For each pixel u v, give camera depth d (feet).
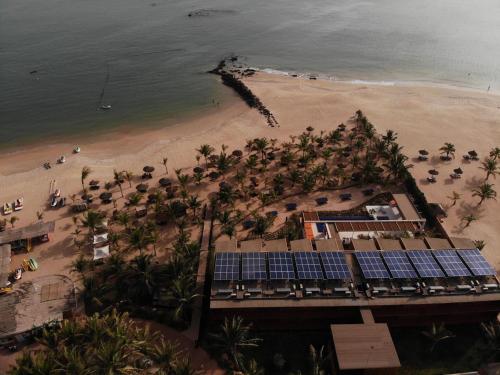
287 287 188.03
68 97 503.20
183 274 196.75
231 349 170.50
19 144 394.73
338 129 383.24
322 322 188.96
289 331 192.95
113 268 215.31
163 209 265.54
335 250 207.51
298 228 253.65
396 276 189.16
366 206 272.51
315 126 398.01
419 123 404.16
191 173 324.39
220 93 505.25
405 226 248.32
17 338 188.96
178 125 423.64
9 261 228.43
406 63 610.65
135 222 267.18
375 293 184.85
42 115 456.45
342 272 191.11
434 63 608.60
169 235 255.70
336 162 332.80
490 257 238.27
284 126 401.08
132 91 519.60
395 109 436.76
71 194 302.25
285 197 289.74
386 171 316.19
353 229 245.24
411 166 313.32
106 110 465.47
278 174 296.51
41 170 340.39
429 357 181.57
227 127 404.57
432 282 190.70
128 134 407.23
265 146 334.65
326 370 171.32
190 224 263.08
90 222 243.19
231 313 185.37
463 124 402.93
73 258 240.94
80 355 159.84
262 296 184.24
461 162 335.26
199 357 181.27
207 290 207.62
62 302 205.05
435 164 332.60
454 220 268.62
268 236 249.55
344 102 450.30
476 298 183.01
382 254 201.98
